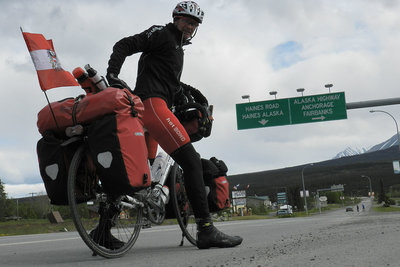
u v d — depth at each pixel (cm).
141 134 270
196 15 328
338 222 583
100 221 273
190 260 233
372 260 190
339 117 1939
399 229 331
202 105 375
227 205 371
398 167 2988
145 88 316
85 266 234
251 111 2011
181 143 311
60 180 254
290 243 296
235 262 212
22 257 313
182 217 352
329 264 186
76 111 256
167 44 319
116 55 296
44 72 266
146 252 303
